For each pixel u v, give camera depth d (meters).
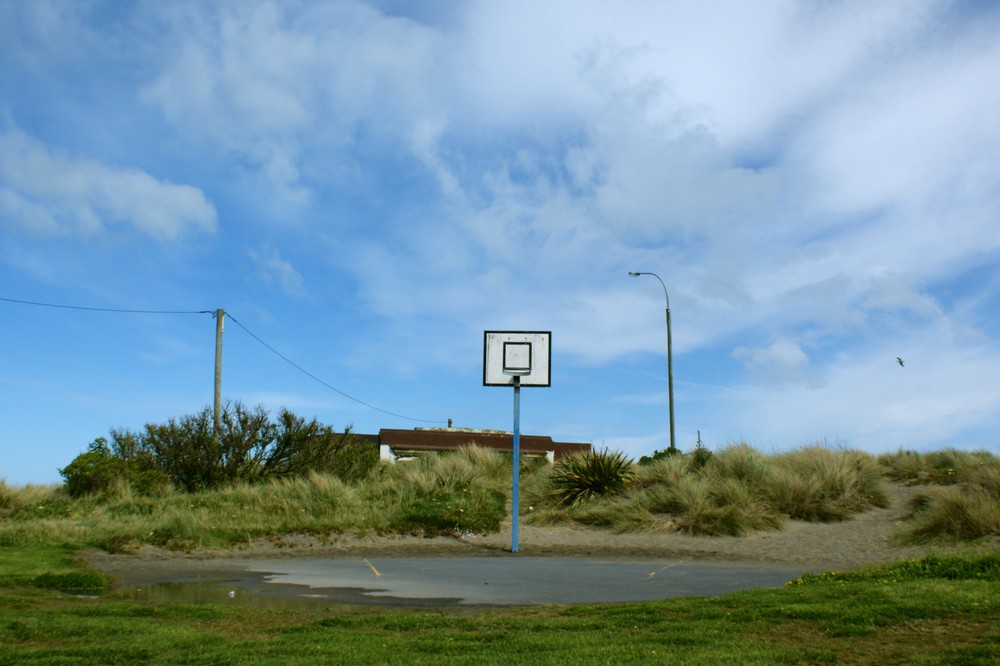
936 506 16.52
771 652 6.81
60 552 15.70
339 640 7.68
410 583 12.41
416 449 48.81
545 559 16.05
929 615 7.85
